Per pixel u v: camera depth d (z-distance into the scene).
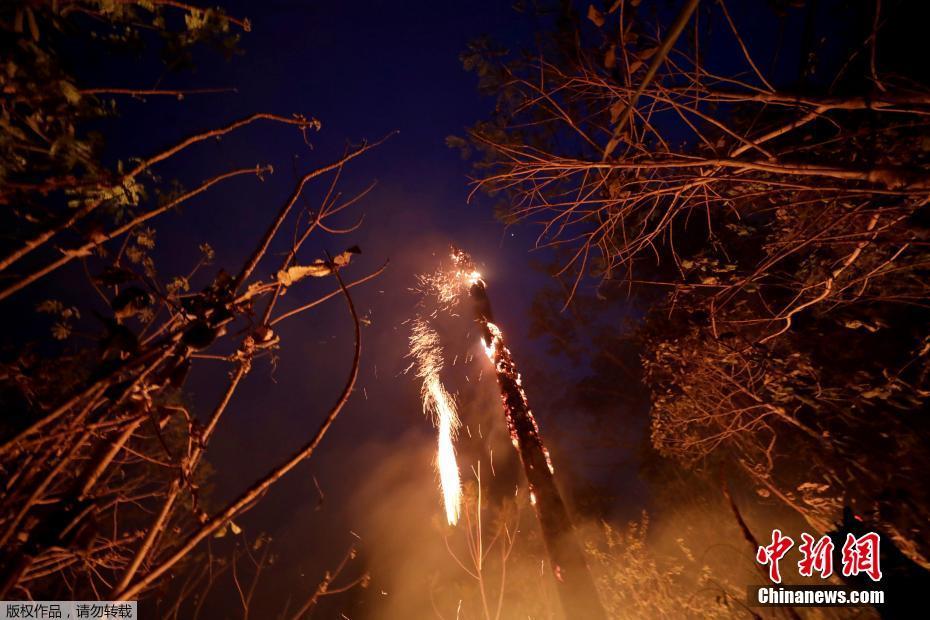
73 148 1.86
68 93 1.81
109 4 1.89
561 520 3.94
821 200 3.72
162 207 2.23
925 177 2.63
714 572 6.84
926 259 3.88
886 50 4.05
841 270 3.88
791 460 6.91
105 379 1.90
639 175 3.61
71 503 1.89
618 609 5.97
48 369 2.71
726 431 5.35
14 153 1.87
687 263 4.43
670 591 5.88
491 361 5.23
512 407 4.69
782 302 5.93
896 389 4.27
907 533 3.94
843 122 4.03
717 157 3.09
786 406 5.50
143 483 3.66
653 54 3.00
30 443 1.92
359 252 2.31
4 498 1.93
